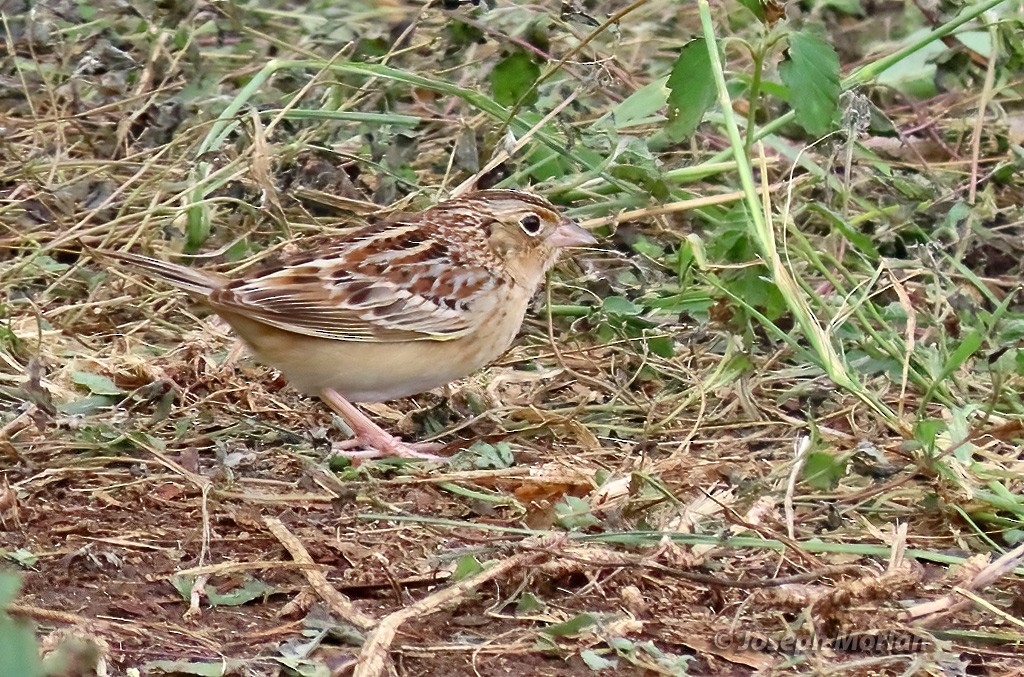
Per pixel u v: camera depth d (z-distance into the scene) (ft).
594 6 50.67
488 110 42.14
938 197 45.47
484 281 34.37
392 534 29.71
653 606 27.35
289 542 28.32
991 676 25.45
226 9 46.42
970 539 30.91
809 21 51.60
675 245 44.78
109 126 46.19
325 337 33.19
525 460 34.06
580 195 43.62
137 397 35.55
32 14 46.52
